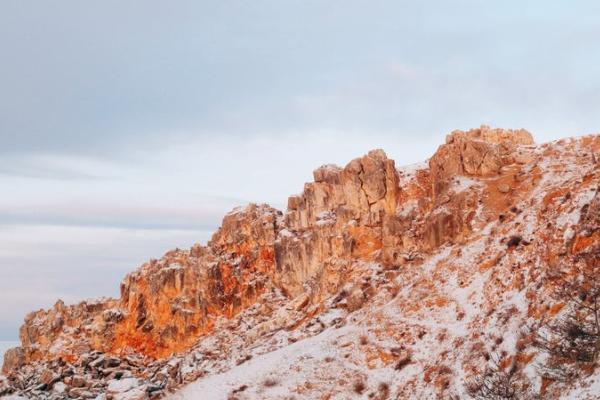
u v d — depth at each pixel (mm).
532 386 57469
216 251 118562
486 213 91875
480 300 76312
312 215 112125
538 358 60031
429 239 95250
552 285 67125
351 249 103625
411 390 69562
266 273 113188
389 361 76562
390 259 97562
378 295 91000
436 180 102750
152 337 110562
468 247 87000
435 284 84375
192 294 110625
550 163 95625
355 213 107250
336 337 84688
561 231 72750
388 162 108312
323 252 106562
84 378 102812
